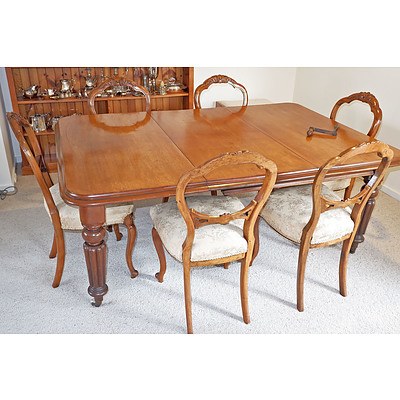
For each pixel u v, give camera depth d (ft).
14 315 6.66
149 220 9.32
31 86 11.16
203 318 6.73
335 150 7.02
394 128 10.57
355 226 6.69
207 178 5.87
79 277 7.55
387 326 6.68
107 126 7.89
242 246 6.04
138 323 6.61
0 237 8.57
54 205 6.56
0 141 10.11
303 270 6.66
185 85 12.64
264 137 7.53
